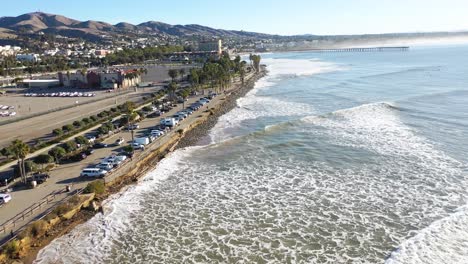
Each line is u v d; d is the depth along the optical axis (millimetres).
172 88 132000
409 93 122938
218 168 62469
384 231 42125
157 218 46438
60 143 74000
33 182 52375
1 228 41219
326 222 44469
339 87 145750
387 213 45875
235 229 43625
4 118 103688
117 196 52406
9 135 82625
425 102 106312
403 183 53906
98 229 43938
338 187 53562
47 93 155500
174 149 73125
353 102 113062
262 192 52969
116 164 60031
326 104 112125
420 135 75688
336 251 38906
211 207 49031
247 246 40250
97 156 65750
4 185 52781
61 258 38469
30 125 92500
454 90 123312
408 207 47062
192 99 125125
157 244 40938
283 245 40250
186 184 56344
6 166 60938
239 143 75188
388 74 183500
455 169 57969
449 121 85000
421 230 41594
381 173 57750
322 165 61875
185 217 46594
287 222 44812
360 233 41969
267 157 66688
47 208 46062
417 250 37969
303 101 118875
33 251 39500
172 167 63375
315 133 79938
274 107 110938
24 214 44469
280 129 84125
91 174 55438
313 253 38719
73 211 46656
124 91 151875
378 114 94312
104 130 78188
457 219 43125
